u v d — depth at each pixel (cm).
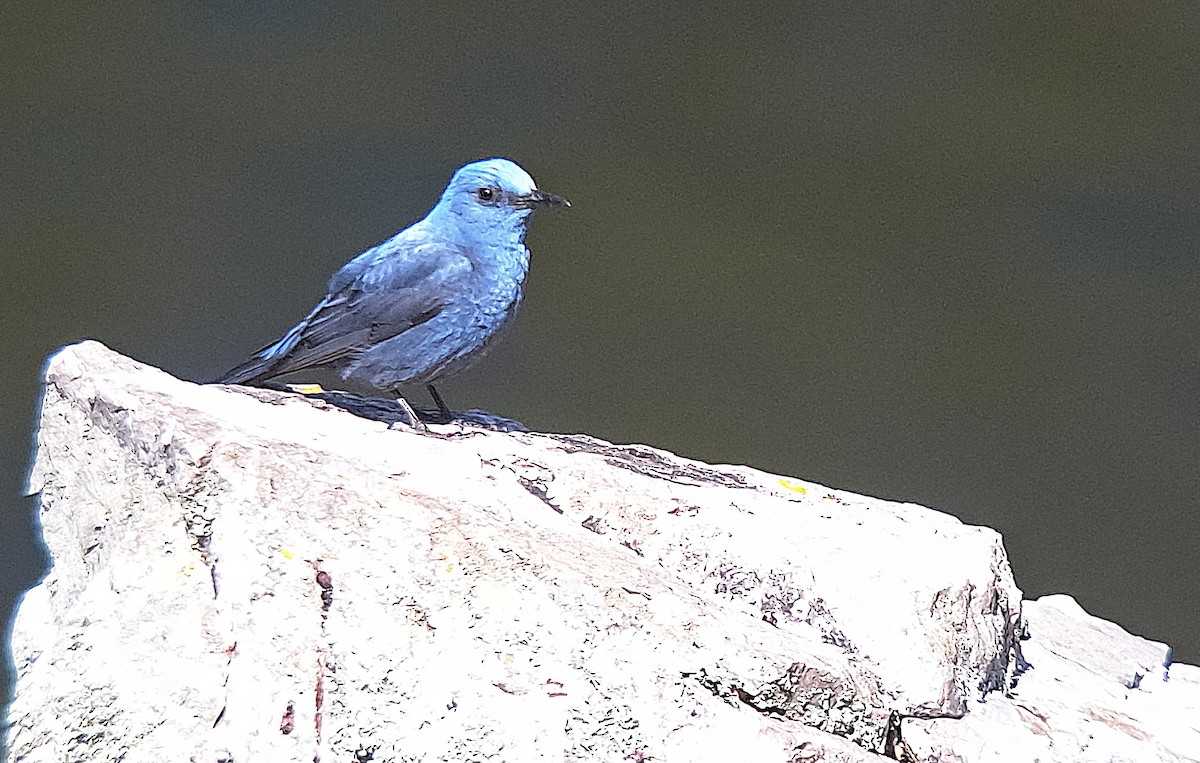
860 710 1035
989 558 1213
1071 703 1187
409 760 1009
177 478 1095
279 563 1059
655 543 1162
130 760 1020
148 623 1061
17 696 1071
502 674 1019
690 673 1010
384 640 1036
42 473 1216
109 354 1234
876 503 1315
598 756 995
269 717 1024
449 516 1084
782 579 1138
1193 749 1147
